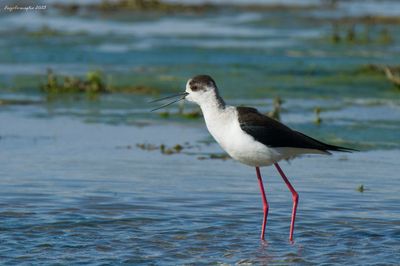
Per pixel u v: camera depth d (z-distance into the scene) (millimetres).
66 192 11086
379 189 11375
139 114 17266
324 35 29734
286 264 8352
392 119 16500
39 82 20656
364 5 39406
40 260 8344
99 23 32438
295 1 40406
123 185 11508
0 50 25641
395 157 13398
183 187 11453
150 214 10078
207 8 37250
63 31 29984
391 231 9453
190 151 13945
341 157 13484
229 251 8781
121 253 8625
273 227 9680
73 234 9250
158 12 35844
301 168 12758
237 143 9117
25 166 12617
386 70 20938
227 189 11391
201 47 26578
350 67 23031
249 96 18781
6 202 10516
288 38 28969
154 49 26141
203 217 9992
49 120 16453
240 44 27375
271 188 11484
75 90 19859
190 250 8773
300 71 22406
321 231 9492
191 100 9523
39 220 9750
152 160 13203
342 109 17547
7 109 17547
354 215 10117
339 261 8430
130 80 20984
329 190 11344
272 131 9016
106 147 14133
